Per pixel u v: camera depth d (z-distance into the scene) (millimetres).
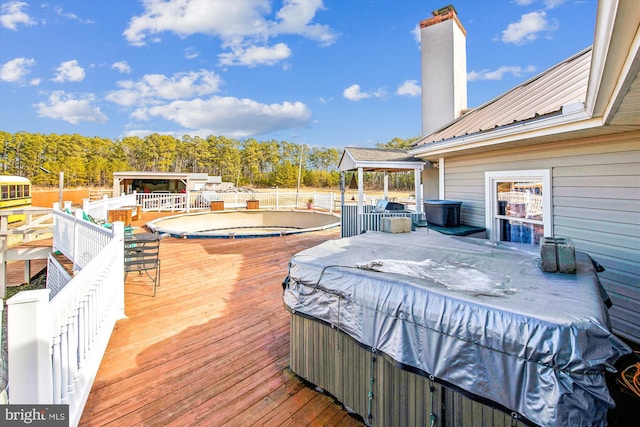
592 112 2451
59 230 6828
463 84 7336
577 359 1189
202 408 2150
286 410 2135
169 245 7977
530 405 1265
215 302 4141
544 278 1848
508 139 3641
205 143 63125
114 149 56844
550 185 3709
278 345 3037
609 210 3111
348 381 2061
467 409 1517
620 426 1664
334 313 2076
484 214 4785
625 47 1335
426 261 2273
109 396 2266
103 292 2830
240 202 18734
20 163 47906
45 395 1583
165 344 3039
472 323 1437
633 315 2941
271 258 6590
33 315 1543
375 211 7070
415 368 1613
